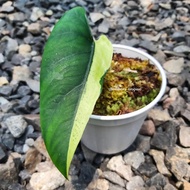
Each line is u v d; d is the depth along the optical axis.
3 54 0.34
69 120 0.18
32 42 0.35
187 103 0.29
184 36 0.35
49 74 0.19
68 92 0.19
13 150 0.26
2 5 0.39
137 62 0.25
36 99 0.30
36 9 0.39
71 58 0.19
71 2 0.39
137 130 0.25
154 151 0.26
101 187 0.24
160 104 0.29
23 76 0.32
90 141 0.25
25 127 0.27
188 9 0.39
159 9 0.39
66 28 0.20
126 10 0.39
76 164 0.25
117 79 0.24
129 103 0.23
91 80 0.19
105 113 0.23
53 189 0.24
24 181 0.25
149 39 0.35
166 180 0.25
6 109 0.29
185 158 0.26
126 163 0.25
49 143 0.18
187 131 0.27
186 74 0.31
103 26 0.36
